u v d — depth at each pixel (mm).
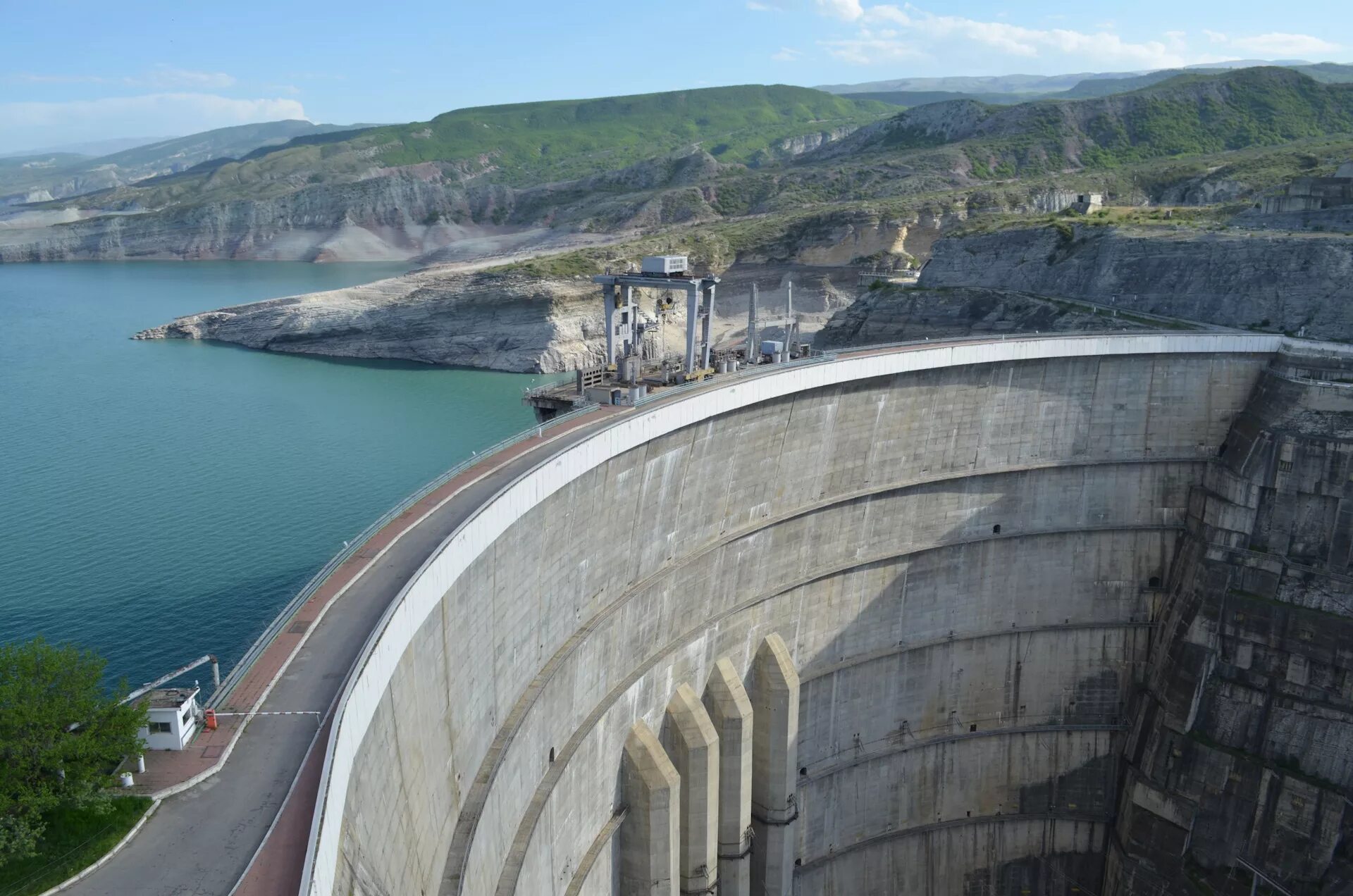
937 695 87000
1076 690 89562
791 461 73875
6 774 27094
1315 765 77625
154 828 28188
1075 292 130250
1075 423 87188
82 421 154375
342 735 28562
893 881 85938
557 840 53438
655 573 64375
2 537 103812
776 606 75562
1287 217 118500
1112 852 86875
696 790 66312
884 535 82125
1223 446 87812
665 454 61875
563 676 54281
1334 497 79625
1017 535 86812
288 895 25984
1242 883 78938
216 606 88438
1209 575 83125
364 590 40500
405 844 35781
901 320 144750
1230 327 108188
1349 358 81938
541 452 55812
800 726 78938
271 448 140125
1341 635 76938
